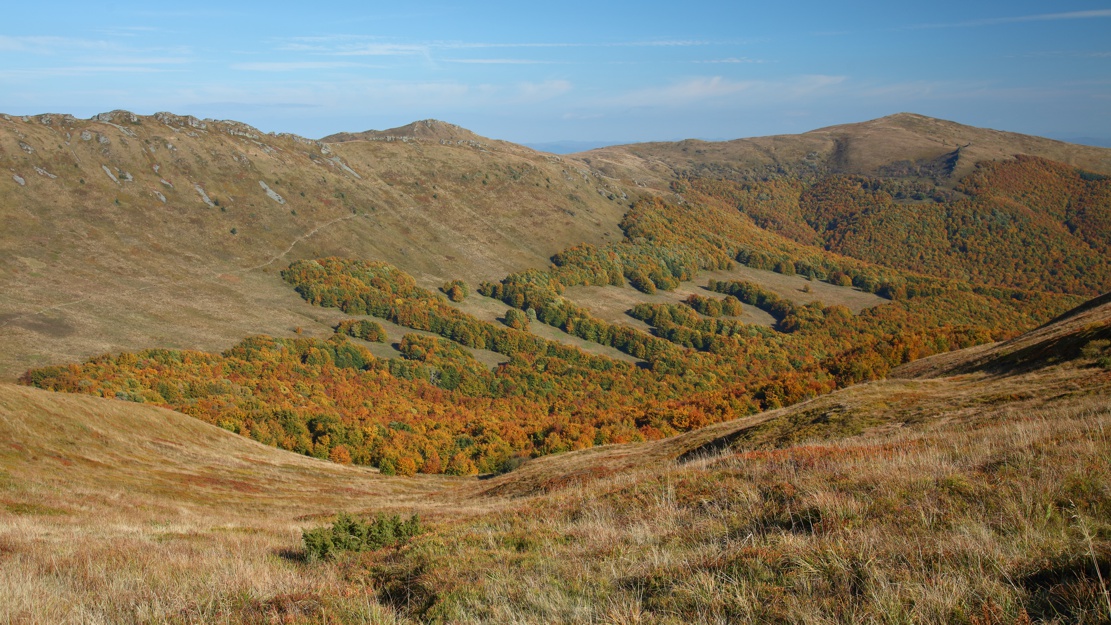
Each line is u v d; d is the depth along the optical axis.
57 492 27.27
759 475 12.20
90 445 38.28
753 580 6.48
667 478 13.98
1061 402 19.55
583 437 83.44
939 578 5.71
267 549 14.63
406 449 81.50
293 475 51.00
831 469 11.52
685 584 6.63
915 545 6.86
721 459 15.95
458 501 33.88
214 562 10.87
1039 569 5.71
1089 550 5.68
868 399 30.25
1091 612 4.73
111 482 32.78
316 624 7.23
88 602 8.11
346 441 81.31
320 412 92.94
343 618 7.36
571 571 8.02
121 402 48.59
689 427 87.06
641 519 11.16
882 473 10.11
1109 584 4.93
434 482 60.78
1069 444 9.98
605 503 13.18
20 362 101.50
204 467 44.16
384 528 13.79
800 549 7.16
